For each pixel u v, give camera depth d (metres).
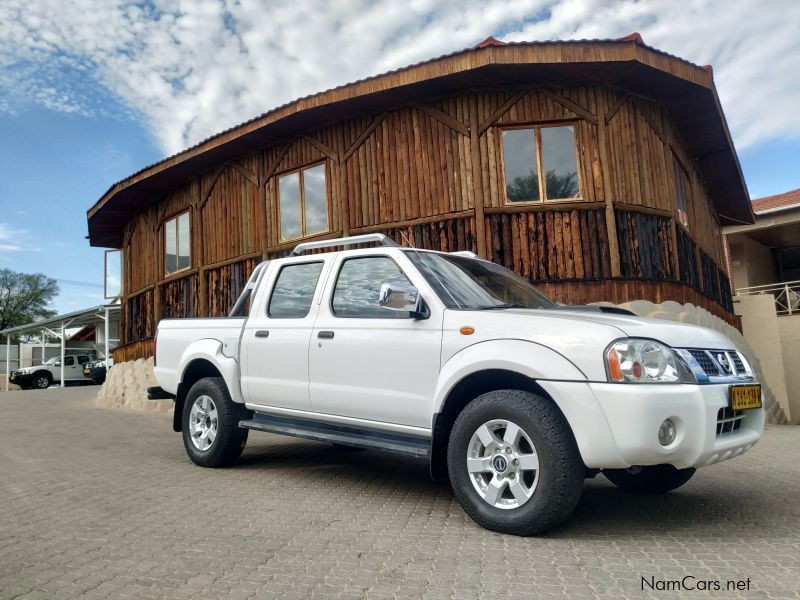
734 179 14.95
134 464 6.09
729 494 4.62
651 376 3.32
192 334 5.94
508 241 9.33
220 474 5.43
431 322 4.07
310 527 3.79
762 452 6.92
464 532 3.64
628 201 9.50
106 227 16.73
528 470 3.49
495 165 9.46
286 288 5.28
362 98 9.77
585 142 9.40
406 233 9.95
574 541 3.43
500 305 4.30
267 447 6.91
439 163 9.76
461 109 9.66
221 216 12.48
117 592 2.82
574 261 9.19
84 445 7.55
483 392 3.94
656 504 4.30
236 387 5.41
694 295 10.94
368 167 10.34
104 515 4.15
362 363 4.38
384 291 3.84
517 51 8.62
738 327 16.95
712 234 15.56
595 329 3.46
